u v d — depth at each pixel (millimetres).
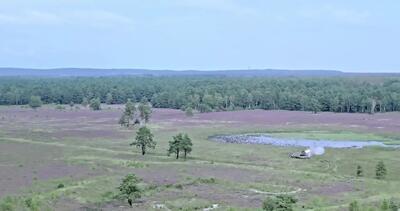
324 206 78562
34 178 96312
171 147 130500
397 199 83375
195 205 78875
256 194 88062
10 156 124312
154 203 80125
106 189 87938
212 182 97250
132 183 80438
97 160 118438
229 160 130500
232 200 82750
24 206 74812
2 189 86500
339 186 96562
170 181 95812
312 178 104938
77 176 98438
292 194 88375
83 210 74375
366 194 89062
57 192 83562
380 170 112312
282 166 124312
